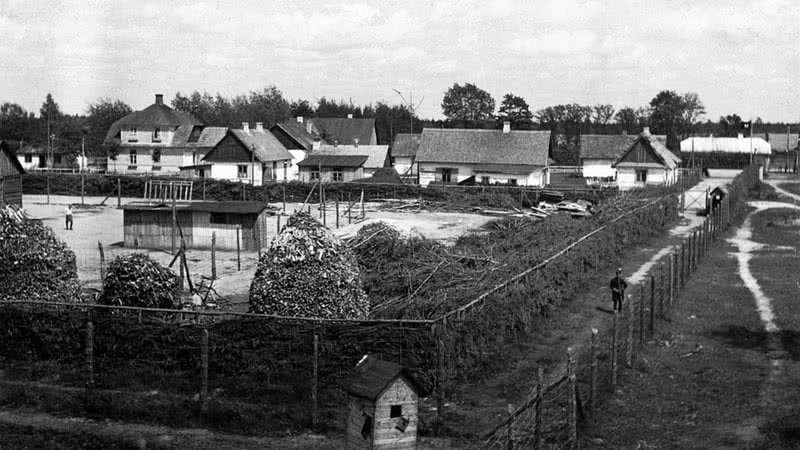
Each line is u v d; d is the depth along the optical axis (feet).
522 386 77.71
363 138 425.28
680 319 103.81
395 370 50.88
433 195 266.57
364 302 86.89
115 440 66.54
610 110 595.47
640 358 84.99
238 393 74.79
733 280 132.46
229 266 149.18
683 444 62.39
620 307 108.68
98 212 234.17
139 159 361.92
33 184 288.30
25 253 89.71
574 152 460.14
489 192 265.75
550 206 239.50
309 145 373.40
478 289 92.27
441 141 323.16
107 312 84.17
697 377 79.41
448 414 70.69
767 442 61.77
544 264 107.55
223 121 531.91
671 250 168.55
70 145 383.65
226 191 274.16
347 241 122.83
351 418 52.49
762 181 374.63
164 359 78.95
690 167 419.54
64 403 73.41
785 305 110.63
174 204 160.97
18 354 83.05
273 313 83.56
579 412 65.72
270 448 65.72
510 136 319.06
